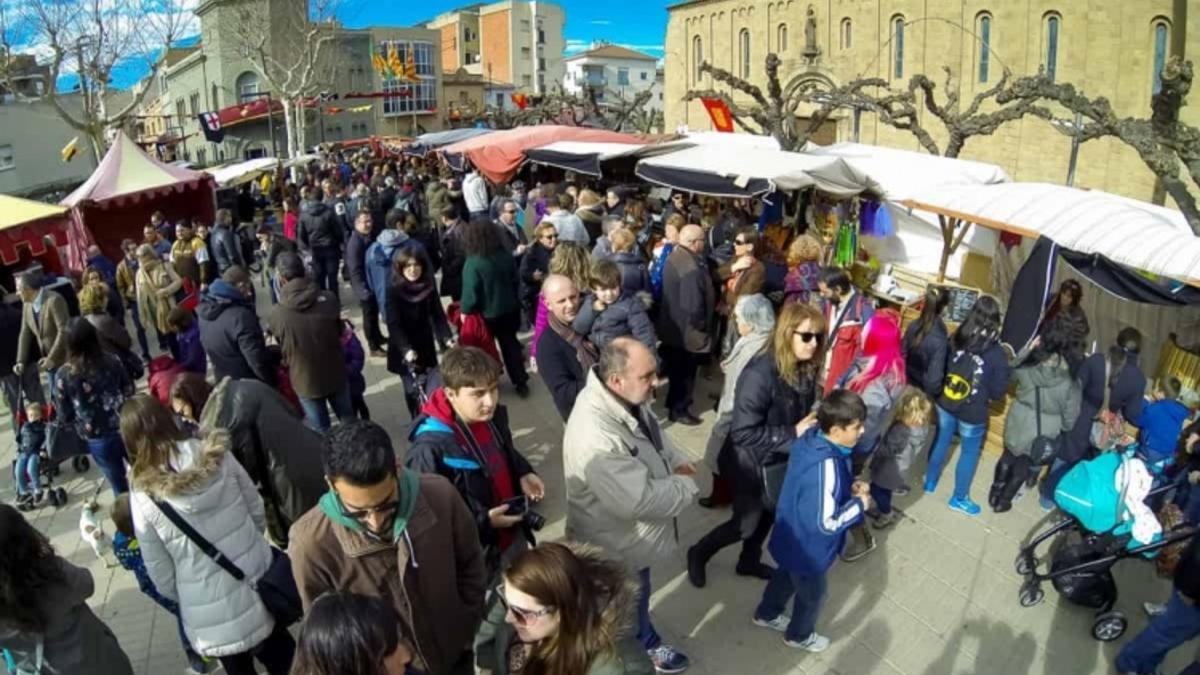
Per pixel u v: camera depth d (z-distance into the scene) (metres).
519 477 3.36
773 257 8.26
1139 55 25.97
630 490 2.97
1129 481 4.00
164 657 4.00
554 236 8.08
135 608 4.41
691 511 5.20
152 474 2.91
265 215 15.62
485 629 2.36
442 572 2.49
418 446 2.97
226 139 49.34
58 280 8.52
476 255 6.46
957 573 4.59
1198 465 4.35
